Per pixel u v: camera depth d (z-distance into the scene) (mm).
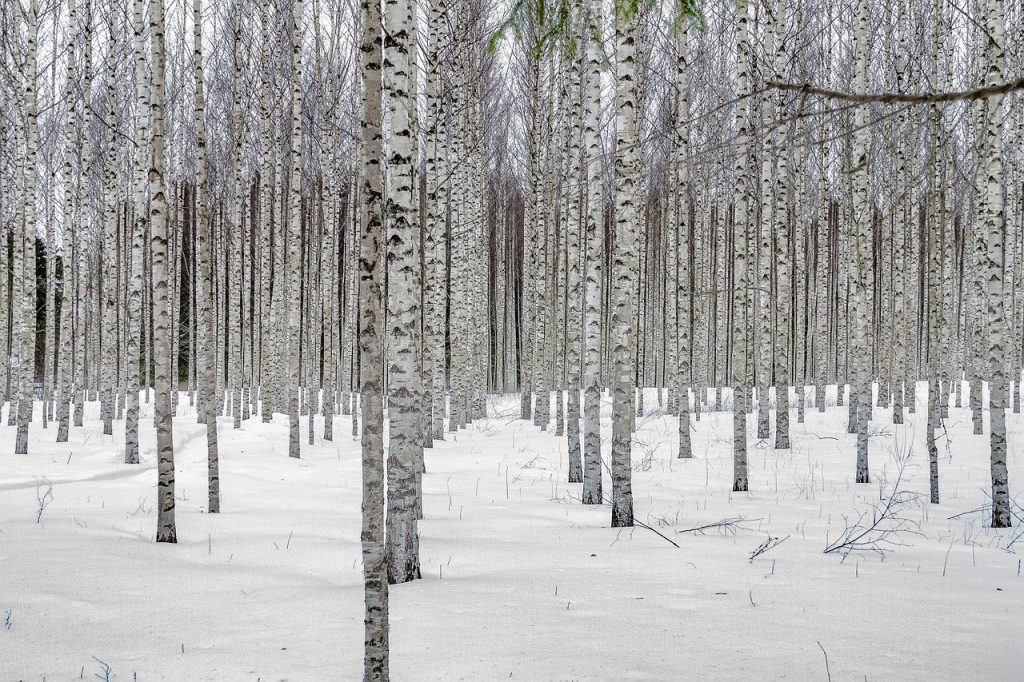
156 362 7492
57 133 22547
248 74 21594
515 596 5477
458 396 23062
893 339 21344
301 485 12242
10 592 5320
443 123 17578
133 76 22547
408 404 6043
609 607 5180
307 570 6371
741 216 11984
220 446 16984
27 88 15484
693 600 5336
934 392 10250
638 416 23781
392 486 6012
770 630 4660
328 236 19188
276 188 21328
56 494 9906
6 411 22906
